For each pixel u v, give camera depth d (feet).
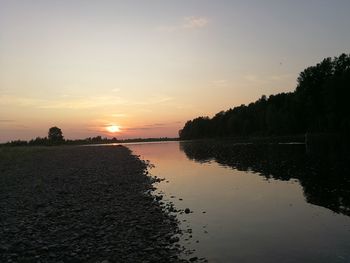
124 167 147.95
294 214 61.00
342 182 89.97
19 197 81.76
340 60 342.44
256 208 66.23
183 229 53.57
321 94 319.47
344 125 280.10
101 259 41.75
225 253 43.47
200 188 90.68
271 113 407.23
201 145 408.46
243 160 164.66
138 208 67.77
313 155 166.40
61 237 50.01
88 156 227.61
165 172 128.88
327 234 49.57
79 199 77.41
